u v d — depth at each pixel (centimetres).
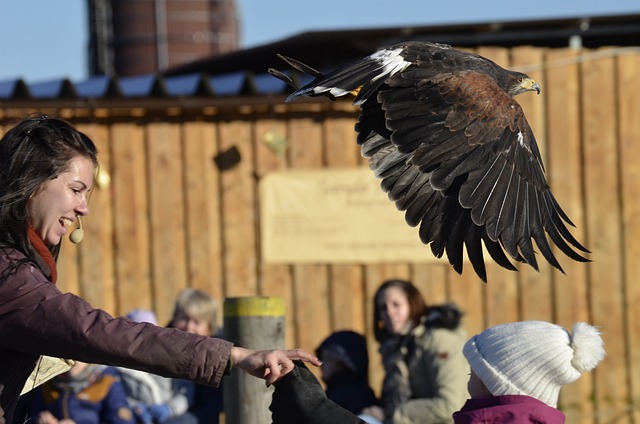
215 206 1195
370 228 1187
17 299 389
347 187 1188
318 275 1192
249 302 537
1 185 405
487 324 1172
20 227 403
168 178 1195
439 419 775
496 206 418
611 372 1174
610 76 1197
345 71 446
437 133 429
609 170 1193
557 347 452
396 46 466
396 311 810
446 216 415
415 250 1182
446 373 784
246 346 536
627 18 1389
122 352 383
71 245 1177
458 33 1425
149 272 1191
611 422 1162
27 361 407
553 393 456
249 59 1714
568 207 1190
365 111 455
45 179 407
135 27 3981
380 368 1170
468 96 439
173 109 1191
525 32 1420
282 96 1175
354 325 1185
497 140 434
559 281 1174
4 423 405
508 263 409
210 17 4062
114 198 1188
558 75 1195
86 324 384
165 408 819
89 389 775
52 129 416
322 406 418
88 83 1323
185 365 386
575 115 1197
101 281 1182
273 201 1192
